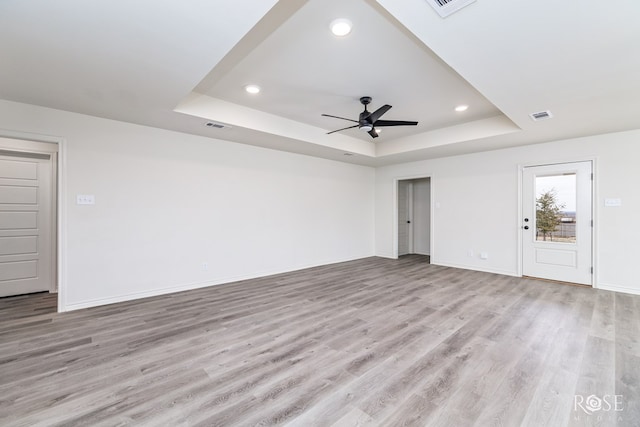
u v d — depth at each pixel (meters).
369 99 3.60
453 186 5.82
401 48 2.52
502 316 3.14
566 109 3.23
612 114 3.37
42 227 4.12
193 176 4.32
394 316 3.16
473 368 2.14
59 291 3.29
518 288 4.24
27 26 1.80
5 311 3.34
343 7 1.98
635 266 3.96
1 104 3.01
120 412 1.69
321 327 2.88
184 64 2.30
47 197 4.15
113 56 2.18
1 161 3.85
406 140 5.43
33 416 1.65
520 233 4.95
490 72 2.45
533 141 4.62
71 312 3.30
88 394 1.84
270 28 2.21
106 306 3.51
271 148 5.21
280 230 5.39
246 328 2.86
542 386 1.92
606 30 1.87
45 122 3.22
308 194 5.87
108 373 2.08
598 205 4.22
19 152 3.94
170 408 1.72
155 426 1.58
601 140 4.20
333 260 6.36
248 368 2.15
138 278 3.84
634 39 1.96
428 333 2.73
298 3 1.93
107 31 1.86
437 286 4.37
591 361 2.22
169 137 4.09
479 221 5.44
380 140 5.71
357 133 5.24
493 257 5.27
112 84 2.64
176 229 4.16
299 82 3.18
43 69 2.37
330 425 1.59
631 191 3.98
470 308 3.40
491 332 2.75
